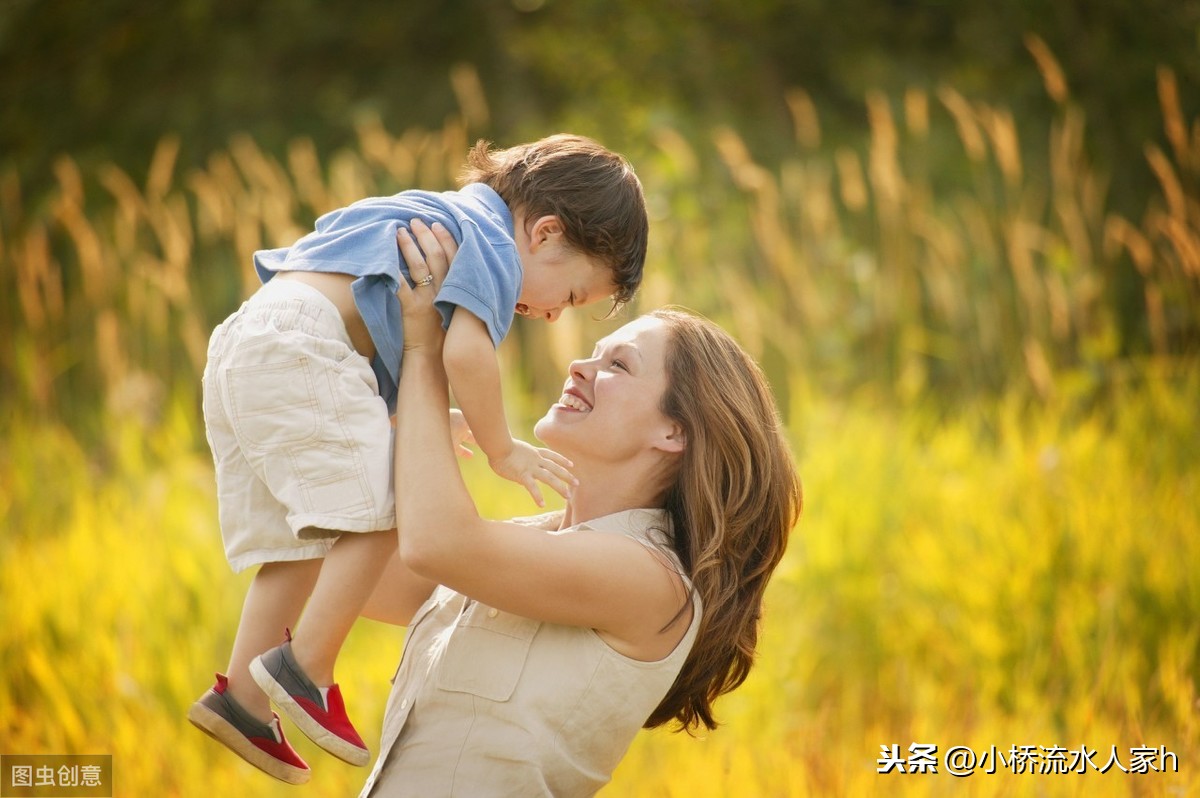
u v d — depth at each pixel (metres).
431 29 39.28
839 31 39.09
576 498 8.69
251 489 8.20
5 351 25.88
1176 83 33.81
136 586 17.83
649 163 31.25
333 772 14.67
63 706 15.34
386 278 7.91
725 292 26.36
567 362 21.89
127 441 22.03
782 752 13.80
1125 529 18.06
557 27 38.88
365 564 7.89
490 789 7.71
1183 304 24.06
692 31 38.66
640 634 7.96
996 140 25.22
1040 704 15.59
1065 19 35.69
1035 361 22.23
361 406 7.86
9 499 20.83
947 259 26.06
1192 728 12.66
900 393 25.27
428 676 8.12
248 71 37.38
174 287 23.92
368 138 27.39
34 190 33.88
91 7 36.22
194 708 8.11
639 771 14.12
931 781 12.59
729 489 8.38
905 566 18.83
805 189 31.94
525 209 8.63
